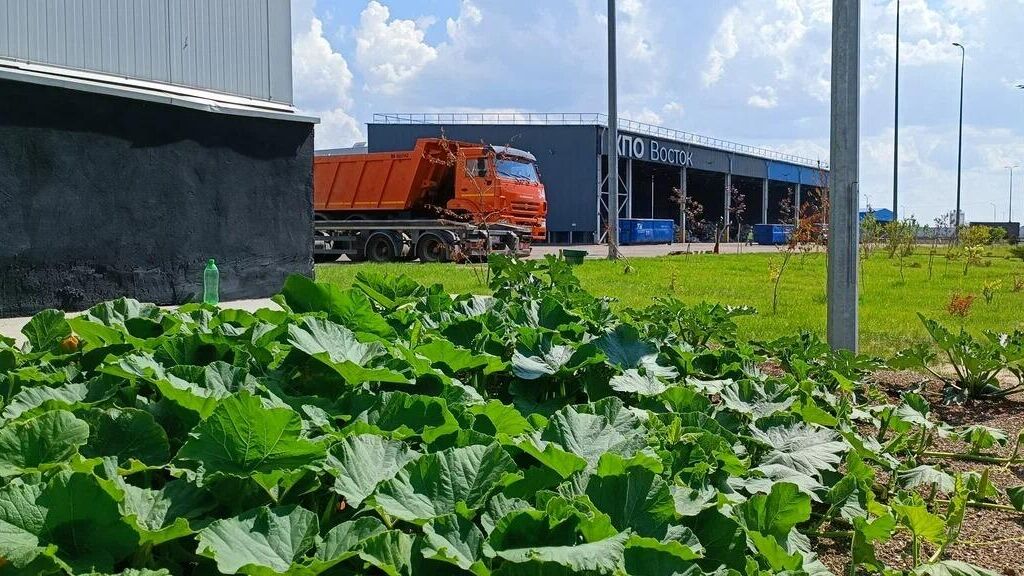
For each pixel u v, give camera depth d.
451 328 3.52
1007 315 10.27
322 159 24.39
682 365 3.74
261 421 1.92
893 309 10.84
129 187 9.38
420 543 1.66
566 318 4.13
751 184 66.00
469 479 1.94
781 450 2.80
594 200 46.56
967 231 29.00
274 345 2.98
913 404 3.83
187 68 10.01
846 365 4.41
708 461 2.36
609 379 3.19
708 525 1.97
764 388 3.29
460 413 2.42
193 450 1.95
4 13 8.32
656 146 49.53
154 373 2.44
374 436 2.08
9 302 8.37
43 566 1.49
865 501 2.65
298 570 1.54
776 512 2.14
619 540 1.64
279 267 11.08
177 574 1.74
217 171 10.27
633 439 2.30
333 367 2.55
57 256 8.76
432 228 21.72
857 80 5.76
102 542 1.62
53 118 8.68
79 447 2.00
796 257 26.14
